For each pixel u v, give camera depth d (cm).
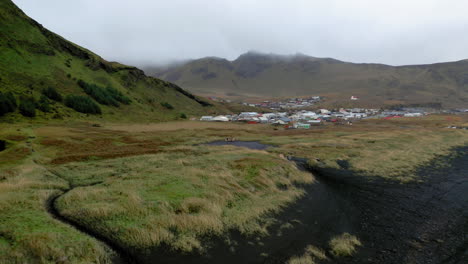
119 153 4369
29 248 1212
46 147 4588
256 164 3531
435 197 2838
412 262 1580
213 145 6366
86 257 1255
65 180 2720
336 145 6159
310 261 1527
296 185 3081
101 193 2136
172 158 4066
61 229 1470
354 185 3244
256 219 2012
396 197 2822
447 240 1875
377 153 5216
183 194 2230
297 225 2019
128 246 1443
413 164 4369
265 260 1506
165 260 1380
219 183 2617
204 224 1767
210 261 1429
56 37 16538
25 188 2214
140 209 1844
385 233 1973
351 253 1659
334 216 2270
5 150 4072
